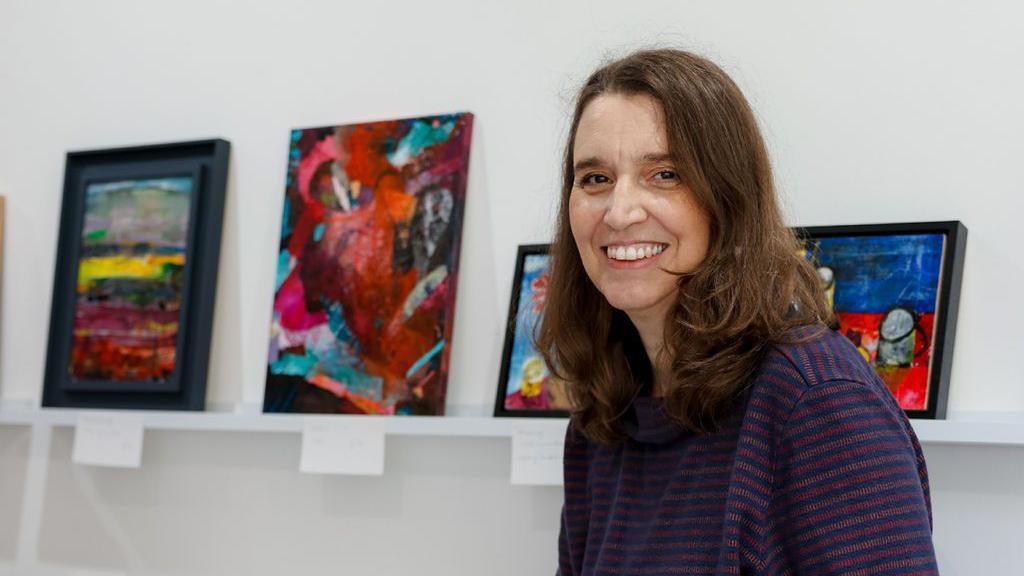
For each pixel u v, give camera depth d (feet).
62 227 9.07
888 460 4.35
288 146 8.50
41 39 9.60
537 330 7.27
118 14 9.30
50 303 9.07
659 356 5.20
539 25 7.73
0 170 9.61
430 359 7.54
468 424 7.07
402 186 7.87
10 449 9.39
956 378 6.32
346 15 8.41
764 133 6.94
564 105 7.58
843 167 6.72
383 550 7.88
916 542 4.27
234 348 8.48
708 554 4.74
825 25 6.86
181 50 9.01
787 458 4.51
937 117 6.52
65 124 9.41
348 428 7.46
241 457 8.45
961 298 6.36
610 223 4.89
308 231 8.16
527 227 7.61
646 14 7.38
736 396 4.82
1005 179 6.32
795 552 4.50
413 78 8.12
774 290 4.86
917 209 6.52
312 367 7.95
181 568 8.57
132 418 8.29
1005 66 6.38
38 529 9.19
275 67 8.63
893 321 6.28
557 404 7.13
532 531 7.43
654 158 4.88
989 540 6.17
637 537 5.13
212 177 8.55
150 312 8.60
